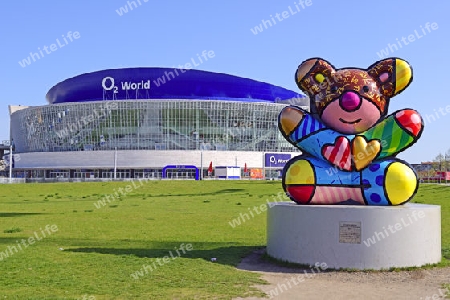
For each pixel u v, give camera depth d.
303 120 17.30
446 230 26.19
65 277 14.22
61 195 65.44
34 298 11.87
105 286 13.19
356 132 17.06
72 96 129.50
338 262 15.39
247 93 128.00
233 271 15.23
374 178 16.62
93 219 31.91
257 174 116.38
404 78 16.92
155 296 12.20
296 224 16.09
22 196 63.81
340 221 15.45
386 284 13.65
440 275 14.68
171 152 114.75
